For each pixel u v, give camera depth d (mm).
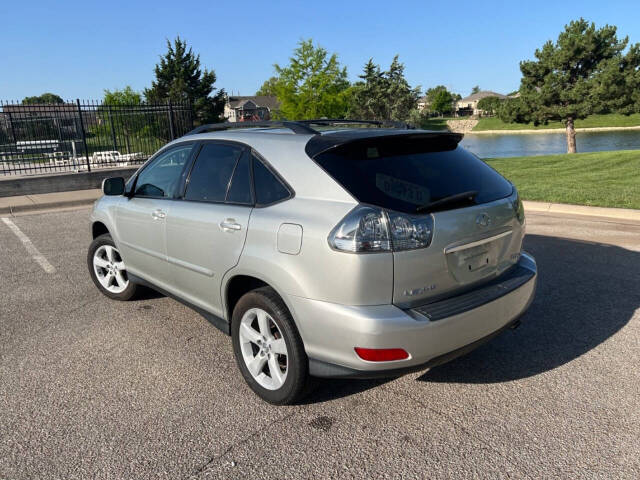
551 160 18406
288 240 2729
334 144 2764
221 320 3453
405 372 2627
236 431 2809
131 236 4297
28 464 2557
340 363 2623
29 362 3668
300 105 31969
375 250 2473
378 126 3719
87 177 13711
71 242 7555
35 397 3186
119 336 4109
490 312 2826
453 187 2840
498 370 3430
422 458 2553
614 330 3984
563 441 2658
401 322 2502
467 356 3643
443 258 2668
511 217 3094
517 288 3021
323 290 2588
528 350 3701
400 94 51938
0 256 6762
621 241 6664
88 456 2613
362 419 2902
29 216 10117
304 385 2879
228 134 3512
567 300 4641
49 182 13070
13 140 16109
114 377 3432
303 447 2658
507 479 2389
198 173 3607
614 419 2840
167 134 16016
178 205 3664
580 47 27969
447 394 3148
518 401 3047
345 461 2541
